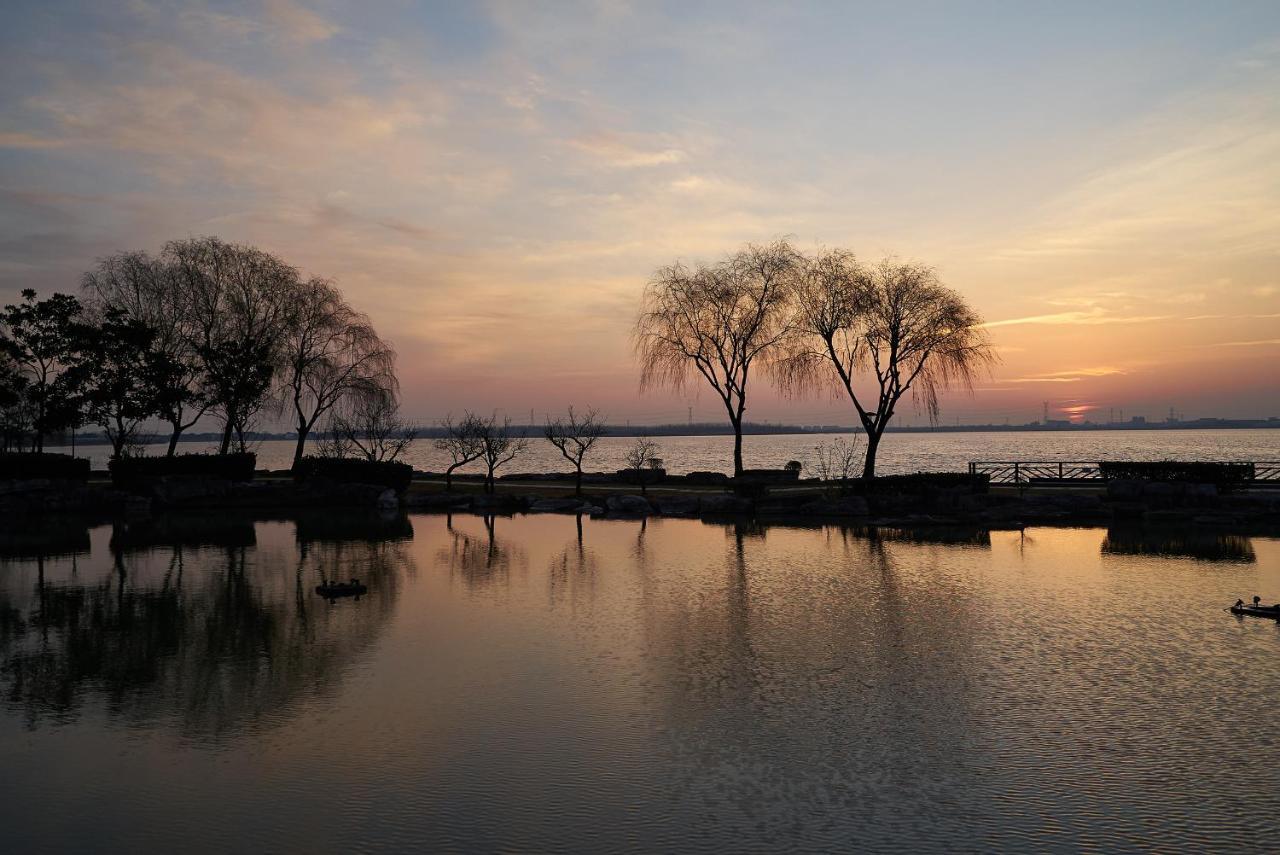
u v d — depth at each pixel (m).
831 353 58.56
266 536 42.84
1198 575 30.52
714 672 19.17
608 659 20.23
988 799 12.92
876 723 16.00
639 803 12.85
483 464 132.62
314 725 16.08
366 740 15.34
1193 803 12.73
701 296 61.84
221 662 20.17
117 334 58.50
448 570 32.50
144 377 58.91
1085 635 22.11
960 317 54.94
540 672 19.23
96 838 11.91
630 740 15.25
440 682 18.56
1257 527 43.47
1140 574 30.77
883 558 34.94
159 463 57.28
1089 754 14.52
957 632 22.53
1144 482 48.25
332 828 12.15
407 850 11.54
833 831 12.00
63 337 59.97
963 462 131.75
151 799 13.09
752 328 61.03
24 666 19.95
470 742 15.20
